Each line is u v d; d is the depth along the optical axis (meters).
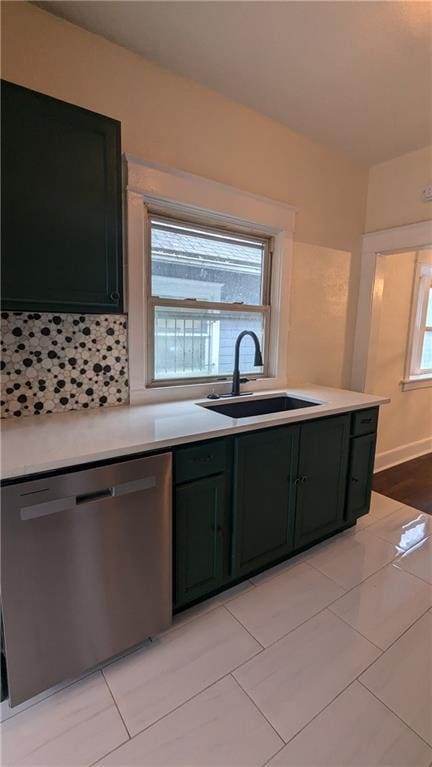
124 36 1.63
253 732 1.17
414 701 1.27
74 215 1.41
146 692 1.29
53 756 1.09
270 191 2.34
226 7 1.46
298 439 1.91
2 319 1.59
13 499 1.09
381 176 2.86
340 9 1.47
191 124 1.95
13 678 1.17
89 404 1.84
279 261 2.47
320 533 2.15
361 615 1.66
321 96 2.04
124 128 1.75
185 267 2.14
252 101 2.10
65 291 1.42
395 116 2.22
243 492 1.71
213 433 1.52
